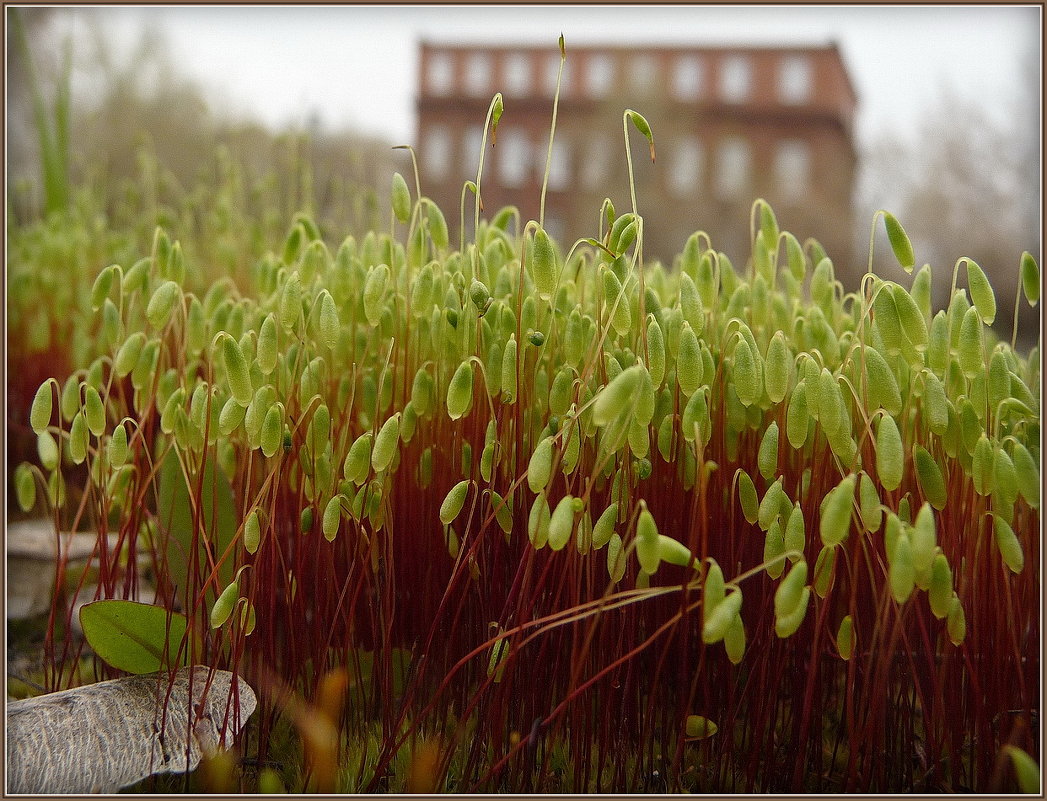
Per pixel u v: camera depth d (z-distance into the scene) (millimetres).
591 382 127
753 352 126
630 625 127
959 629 121
